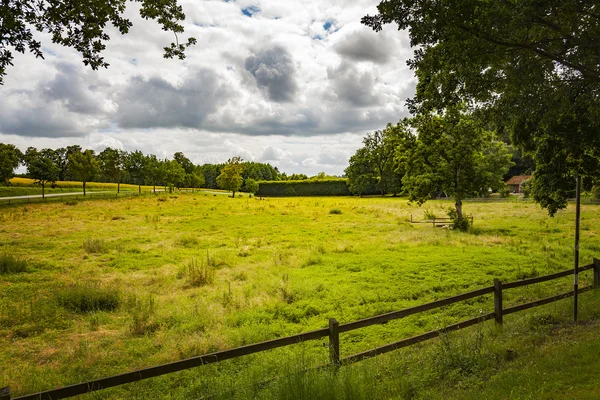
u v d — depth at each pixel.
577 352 5.44
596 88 9.55
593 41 7.74
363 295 12.67
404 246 21.77
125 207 45.25
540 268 15.60
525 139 12.20
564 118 10.95
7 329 9.96
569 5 7.15
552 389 4.42
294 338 5.31
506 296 11.91
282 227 32.47
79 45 8.49
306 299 12.50
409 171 32.47
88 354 8.43
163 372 4.52
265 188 108.56
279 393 4.69
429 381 5.48
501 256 18.11
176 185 90.44
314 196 102.56
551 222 31.59
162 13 9.16
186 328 9.98
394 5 8.34
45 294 12.98
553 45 8.93
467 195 30.12
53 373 7.54
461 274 15.10
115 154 64.06
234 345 8.63
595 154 11.44
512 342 6.57
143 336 9.66
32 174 51.06
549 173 12.26
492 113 11.29
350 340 9.14
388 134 33.38
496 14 7.51
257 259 19.67
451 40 8.46
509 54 9.22
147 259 19.72
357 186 94.44
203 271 15.91
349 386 4.60
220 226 33.09
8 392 3.76
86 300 11.97
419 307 6.26
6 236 26.08
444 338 6.47
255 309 11.57
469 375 5.53
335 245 22.52
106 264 18.59
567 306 8.56
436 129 26.77
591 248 20.05
